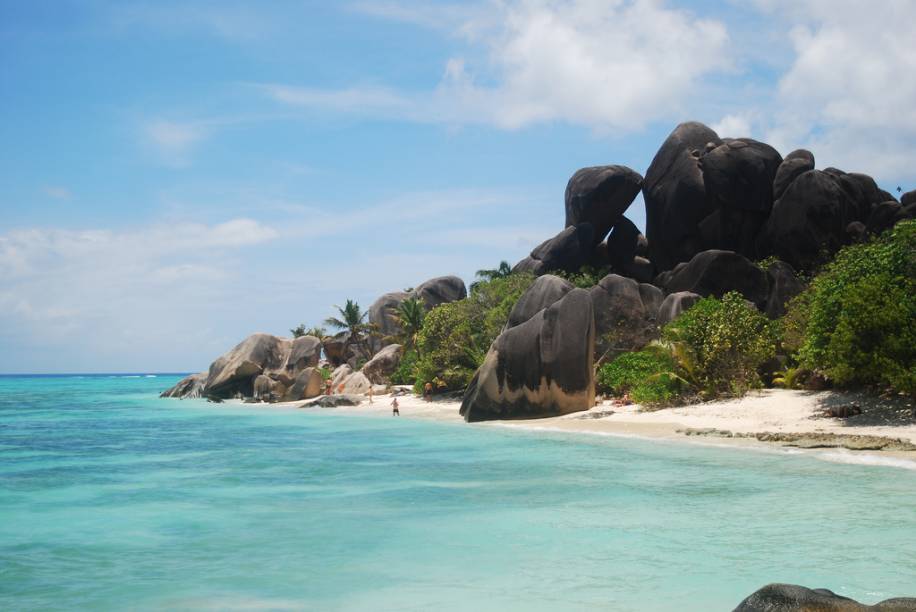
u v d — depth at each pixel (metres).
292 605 8.70
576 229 57.91
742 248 52.69
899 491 14.57
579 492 15.47
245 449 25.47
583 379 33.38
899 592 8.62
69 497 15.95
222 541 11.87
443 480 17.66
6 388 120.56
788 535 11.38
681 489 15.48
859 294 23.56
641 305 42.09
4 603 8.86
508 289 51.38
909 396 24.36
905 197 50.88
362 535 12.10
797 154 54.16
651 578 9.41
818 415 25.22
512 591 9.05
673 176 55.22
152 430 34.44
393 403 42.06
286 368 66.38
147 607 8.69
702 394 30.97
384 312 77.94
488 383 35.56
